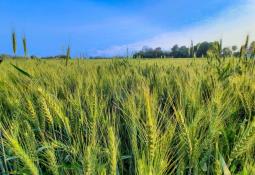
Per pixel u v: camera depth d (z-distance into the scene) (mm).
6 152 2080
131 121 2098
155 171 1440
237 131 2361
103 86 3746
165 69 5434
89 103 2332
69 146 1905
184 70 4625
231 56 4391
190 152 1705
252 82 3262
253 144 1864
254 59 4203
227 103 2443
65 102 2768
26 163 1523
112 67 6387
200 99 2750
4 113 2863
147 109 1462
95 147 1767
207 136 1867
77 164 1712
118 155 1858
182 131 1813
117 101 2820
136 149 1650
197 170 1710
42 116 2150
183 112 2146
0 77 4031
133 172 1934
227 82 3500
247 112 2592
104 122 2180
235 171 1919
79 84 3346
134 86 3307
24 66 5805
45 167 2062
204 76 3789
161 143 1587
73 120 2219
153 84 3525
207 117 2043
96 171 1604
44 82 3996
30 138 1898
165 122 2223
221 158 1560
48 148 1832
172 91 3254
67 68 5797
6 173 1746
